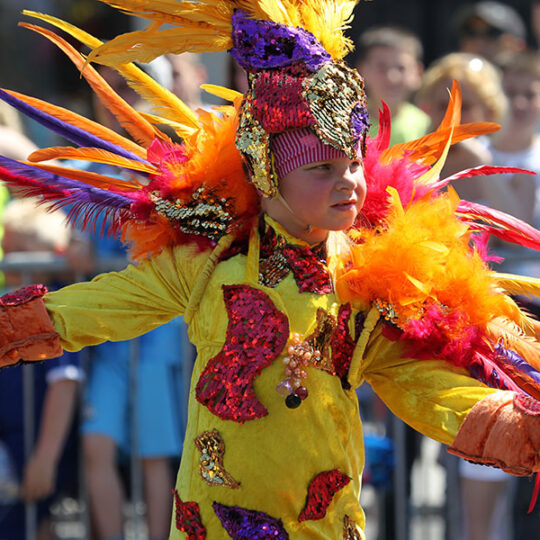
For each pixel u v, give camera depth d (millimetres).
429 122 16172
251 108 7484
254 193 7988
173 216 7988
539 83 16156
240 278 7781
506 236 8297
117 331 7996
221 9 7645
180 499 7852
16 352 7781
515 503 13938
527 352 7613
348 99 7355
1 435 14008
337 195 7316
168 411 13742
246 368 7500
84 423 13812
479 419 7086
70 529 17359
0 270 13867
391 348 7723
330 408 7586
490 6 21469
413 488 15977
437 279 7543
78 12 26188
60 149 8156
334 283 7750
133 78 8711
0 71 25250
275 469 7516
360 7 30203
